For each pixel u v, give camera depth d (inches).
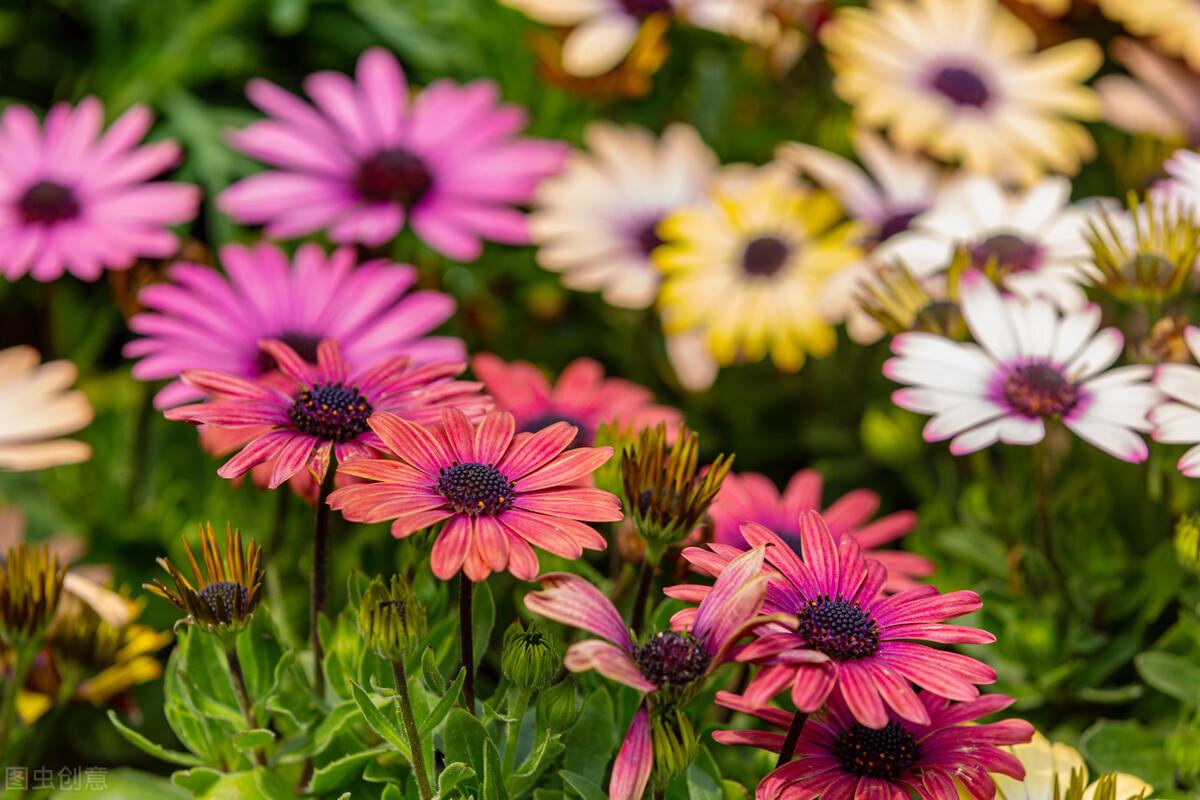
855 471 31.1
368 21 33.9
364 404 23.7
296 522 28.6
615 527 26.1
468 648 23.4
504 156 30.9
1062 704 27.0
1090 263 27.9
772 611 22.5
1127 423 25.1
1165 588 26.7
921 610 22.8
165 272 29.3
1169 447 27.4
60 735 28.9
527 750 24.3
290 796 24.6
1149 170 30.3
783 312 29.9
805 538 23.2
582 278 31.0
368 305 28.0
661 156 32.3
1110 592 27.1
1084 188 34.3
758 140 35.1
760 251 30.2
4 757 25.5
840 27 32.4
